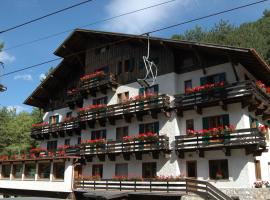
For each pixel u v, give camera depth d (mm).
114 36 32406
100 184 29141
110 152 29875
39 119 61562
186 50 28125
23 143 58469
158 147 26578
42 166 34656
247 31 56656
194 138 25406
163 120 28031
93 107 32656
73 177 31109
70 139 37875
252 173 23562
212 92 24922
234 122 24469
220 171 24359
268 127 29906
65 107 39938
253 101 23984
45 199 20078
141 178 26625
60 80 40750
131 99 30312
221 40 54906
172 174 26266
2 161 38875
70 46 37219
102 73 33156
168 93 28203
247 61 25016
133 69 31781
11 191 36875
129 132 30375
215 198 20891
